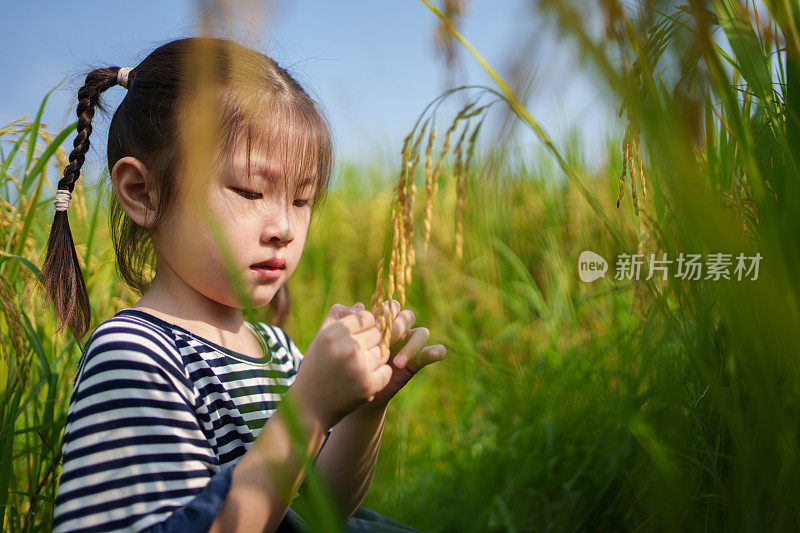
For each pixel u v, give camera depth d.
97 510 0.93
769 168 0.88
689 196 0.60
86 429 0.97
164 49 1.26
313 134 1.23
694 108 0.61
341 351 0.91
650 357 1.21
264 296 1.18
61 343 1.70
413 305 3.38
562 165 0.85
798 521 0.76
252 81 1.17
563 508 1.72
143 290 1.50
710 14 0.74
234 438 1.15
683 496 0.92
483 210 0.76
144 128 1.19
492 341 3.03
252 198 1.13
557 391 1.99
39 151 1.63
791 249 0.70
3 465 1.29
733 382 0.90
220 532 0.88
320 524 0.56
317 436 0.91
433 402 2.93
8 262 1.44
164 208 1.16
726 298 0.71
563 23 0.48
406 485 2.26
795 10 0.73
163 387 1.03
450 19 0.63
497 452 2.17
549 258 3.13
